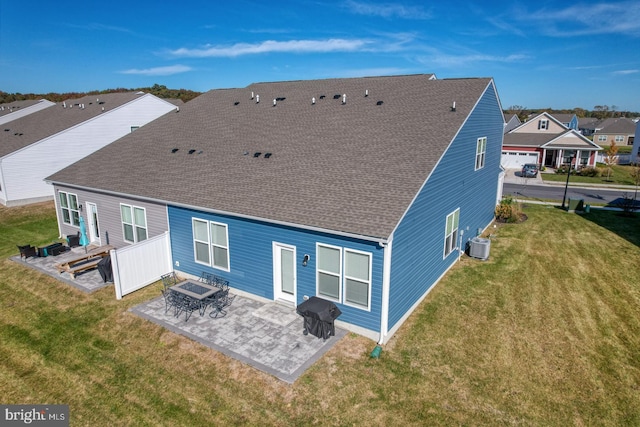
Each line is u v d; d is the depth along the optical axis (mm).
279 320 10453
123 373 8648
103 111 28078
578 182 34562
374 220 9188
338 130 14094
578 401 7742
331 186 11008
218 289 11281
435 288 12586
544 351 9289
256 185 12148
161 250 13375
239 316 10781
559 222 20719
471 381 8258
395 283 9664
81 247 16547
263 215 10586
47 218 22141
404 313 10578
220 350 9234
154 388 8164
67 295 12352
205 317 10742
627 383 8227
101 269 12969
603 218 21594
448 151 12094
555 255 15555
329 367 8641
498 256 15469
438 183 11664
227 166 13859
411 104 14594
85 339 9961
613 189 31578
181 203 12391
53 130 26375
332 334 9758
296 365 8641
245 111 18188
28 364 9047
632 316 10891
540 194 29281
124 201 14648
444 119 13023
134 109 29641
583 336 9906
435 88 15484
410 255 10375
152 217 13867
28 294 12508
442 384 8164
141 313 11016
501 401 7730
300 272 10609
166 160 15797
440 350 9297
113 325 10555
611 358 9047
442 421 7230
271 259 11109
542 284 12891
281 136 14828
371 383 8172
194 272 13227
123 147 18422
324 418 7312
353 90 17078
